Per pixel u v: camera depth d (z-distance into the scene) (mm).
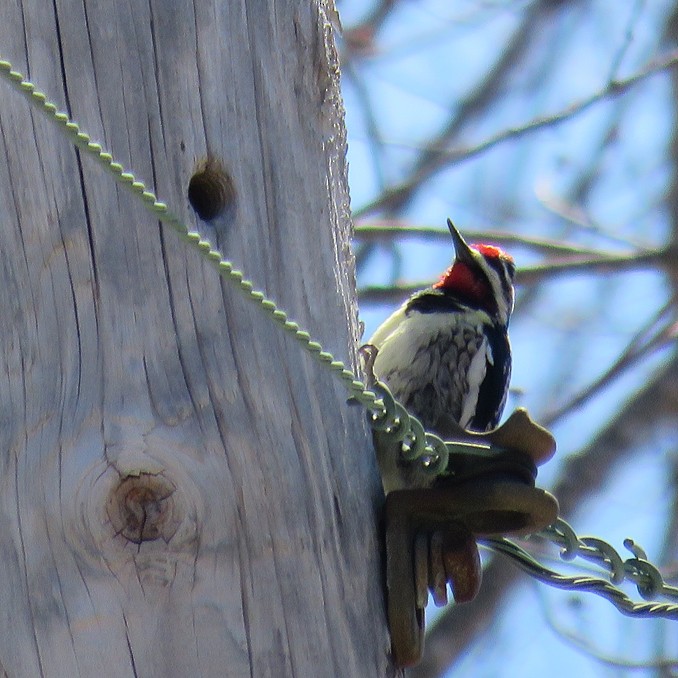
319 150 7598
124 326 6555
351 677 6695
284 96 7434
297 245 7289
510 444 7281
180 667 6199
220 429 6570
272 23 7457
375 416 6977
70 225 6605
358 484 7176
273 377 6840
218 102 7141
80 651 6117
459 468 7262
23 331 6465
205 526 6379
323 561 6754
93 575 6180
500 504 7105
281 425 6785
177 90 7020
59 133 6672
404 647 7082
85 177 6668
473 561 7199
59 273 6551
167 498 6328
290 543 6605
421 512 7238
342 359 7328
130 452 6336
